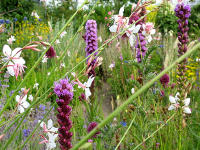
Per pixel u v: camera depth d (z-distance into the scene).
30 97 1.70
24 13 9.84
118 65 4.67
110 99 4.12
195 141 2.46
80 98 2.52
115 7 8.27
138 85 1.55
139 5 1.30
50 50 1.05
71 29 5.46
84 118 2.64
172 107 1.82
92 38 2.97
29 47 0.95
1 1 9.17
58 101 0.94
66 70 4.31
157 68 4.75
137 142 1.95
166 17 7.65
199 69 4.60
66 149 0.98
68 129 0.98
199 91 3.62
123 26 1.35
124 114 2.33
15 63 0.96
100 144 1.91
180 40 2.17
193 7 8.90
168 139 2.33
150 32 1.85
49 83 3.58
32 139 1.73
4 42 4.67
